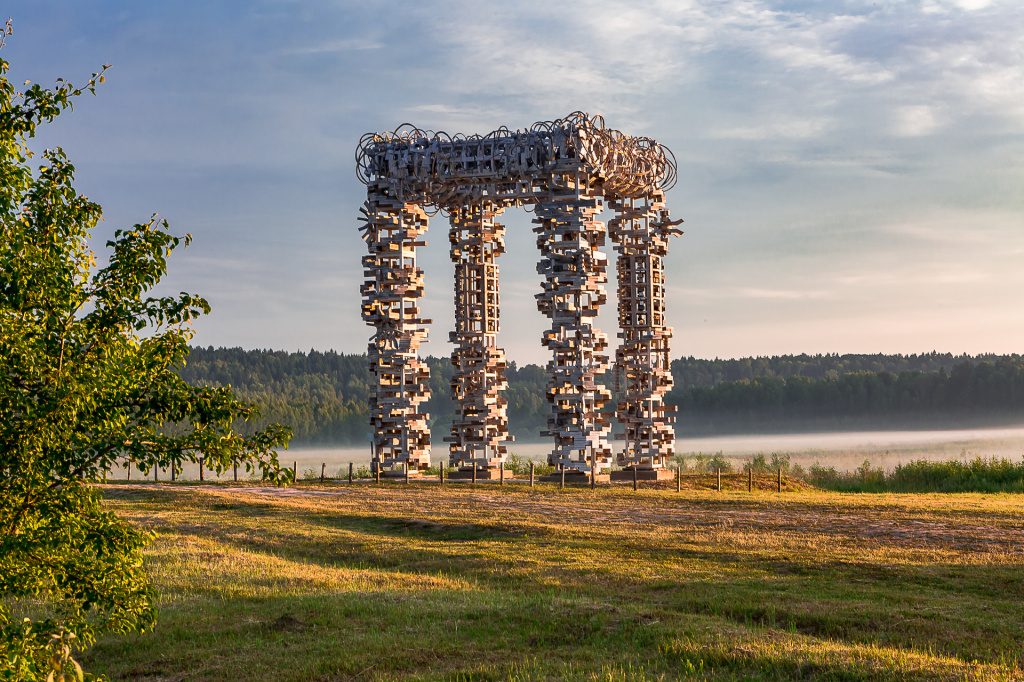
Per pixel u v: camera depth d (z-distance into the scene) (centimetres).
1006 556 1944
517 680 1197
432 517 2723
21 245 959
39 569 1025
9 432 947
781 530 2394
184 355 1066
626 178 3909
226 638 1405
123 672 1272
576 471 3819
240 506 3039
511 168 3819
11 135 1005
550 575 1862
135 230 1045
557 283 3762
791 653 1259
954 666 1190
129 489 3488
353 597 1652
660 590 1706
